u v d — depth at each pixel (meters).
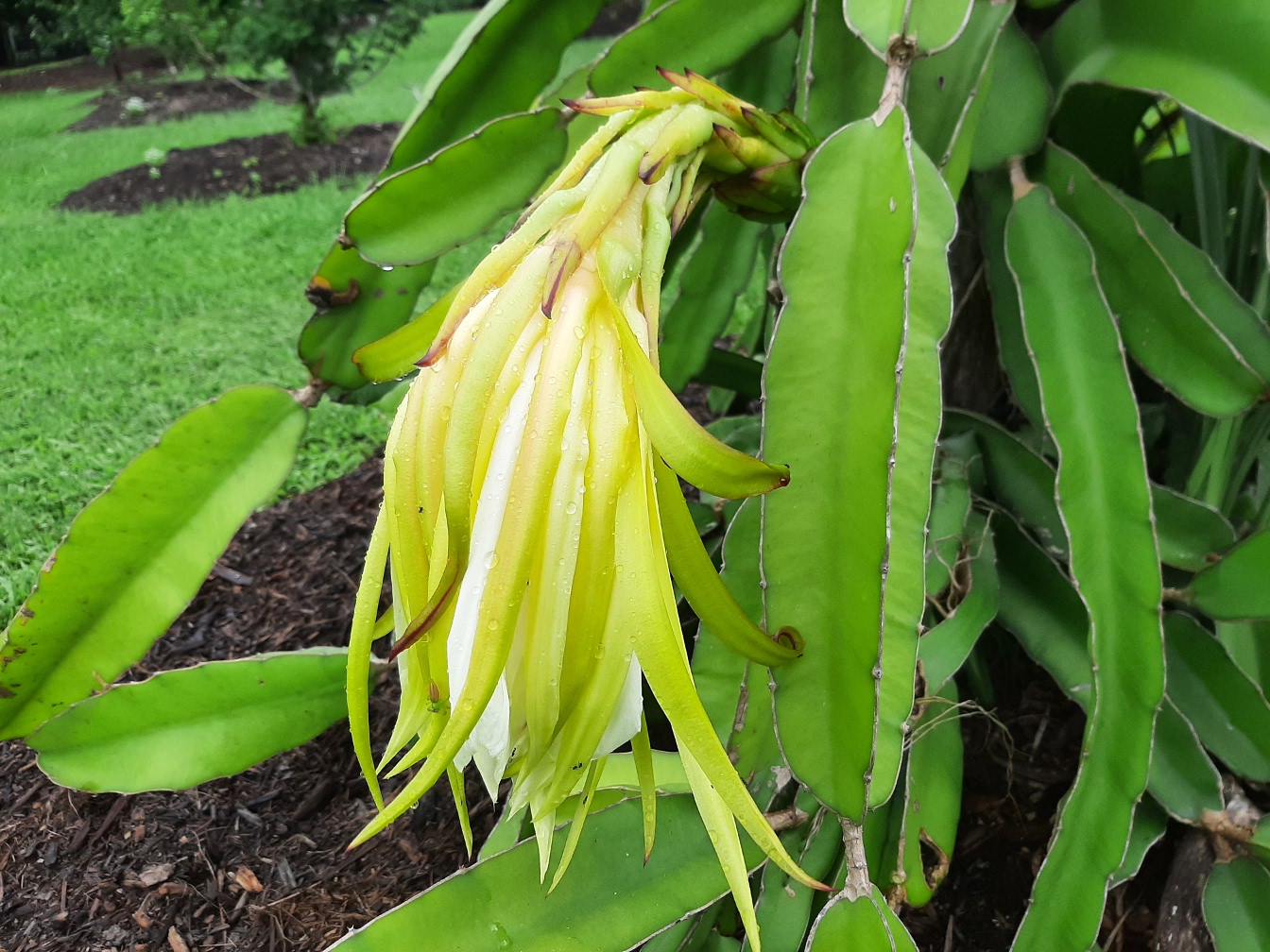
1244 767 0.55
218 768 0.59
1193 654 0.57
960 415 0.67
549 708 0.30
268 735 0.60
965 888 0.61
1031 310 0.54
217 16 3.41
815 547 0.40
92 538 0.58
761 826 0.31
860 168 0.41
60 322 1.67
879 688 0.37
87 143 3.26
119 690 0.57
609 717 0.31
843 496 0.39
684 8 0.57
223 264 2.00
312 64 3.07
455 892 0.44
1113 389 0.51
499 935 0.43
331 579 0.96
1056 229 0.54
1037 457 0.64
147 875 0.66
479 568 0.30
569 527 0.29
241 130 3.41
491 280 0.32
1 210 2.52
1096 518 0.50
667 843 0.46
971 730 0.70
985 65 0.50
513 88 0.64
